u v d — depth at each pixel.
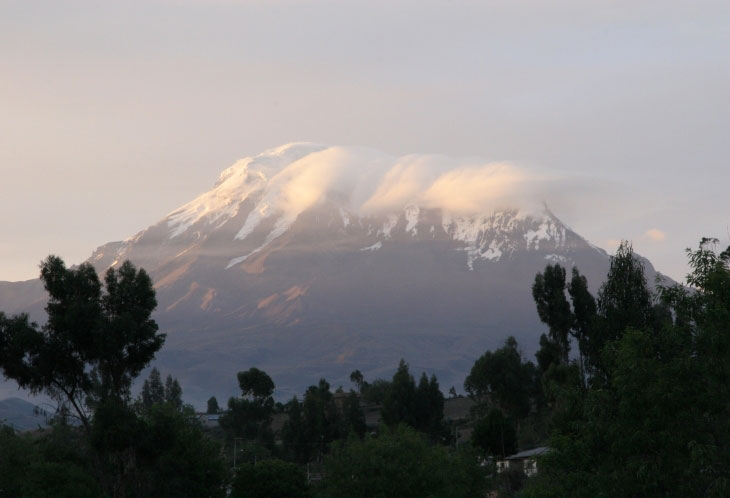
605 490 56.53
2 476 96.00
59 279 114.62
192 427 130.38
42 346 111.56
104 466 111.56
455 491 123.75
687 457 53.41
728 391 53.12
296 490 155.25
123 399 117.38
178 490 119.75
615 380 56.03
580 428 60.38
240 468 157.00
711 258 56.56
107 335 110.69
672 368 54.28
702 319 55.62
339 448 124.06
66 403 116.00
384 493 116.56
